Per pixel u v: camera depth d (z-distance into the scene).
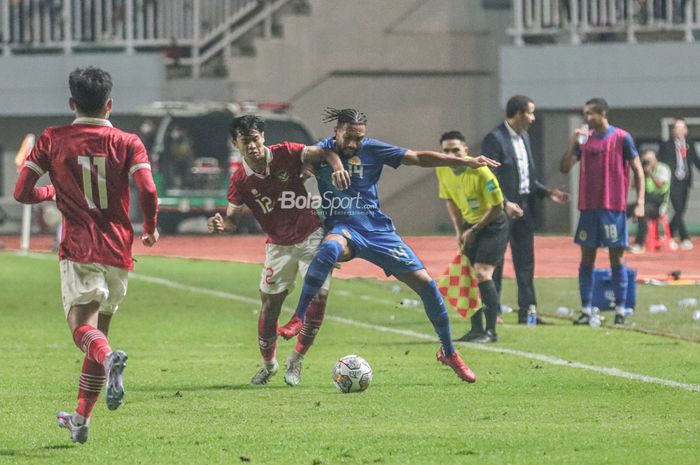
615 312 36.69
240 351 30.39
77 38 78.88
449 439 18.81
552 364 27.48
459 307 31.77
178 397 22.98
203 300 42.62
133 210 77.19
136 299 42.69
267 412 21.31
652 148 75.38
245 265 54.69
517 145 35.41
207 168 75.44
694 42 73.06
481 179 31.67
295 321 23.42
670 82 73.31
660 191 62.56
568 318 38.03
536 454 17.73
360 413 21.23
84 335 17.72
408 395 23.14
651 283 48.16
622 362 27.77
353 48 79.69
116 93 77.88
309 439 18.88
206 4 80.06
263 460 17.47
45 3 78.75
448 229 81.19
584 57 73.69
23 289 45.25
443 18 80.25
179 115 74.00
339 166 23.41
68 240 18.48
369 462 17.28
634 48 73.44
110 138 18.56
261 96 79.25
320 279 23.41
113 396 16.58
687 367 26.91
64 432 19.56
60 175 18.45
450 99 80.56
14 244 68.88
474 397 22.94
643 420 20.48
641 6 74.56
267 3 79.75
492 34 80.50
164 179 74.56
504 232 32.00
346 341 32.22
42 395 23.36
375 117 80.19
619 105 73.69
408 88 80.31
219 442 18.69
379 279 49.62
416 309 40.00
